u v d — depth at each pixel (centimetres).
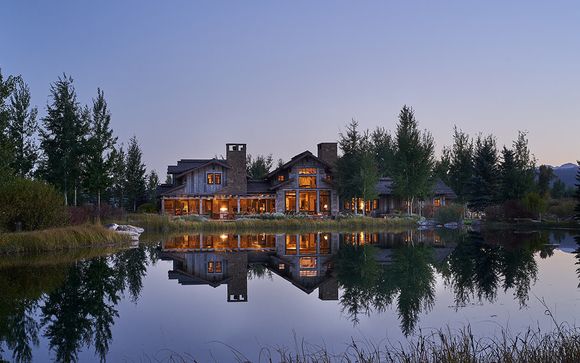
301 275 1809
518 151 5609
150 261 2167
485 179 5659
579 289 1443
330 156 5812
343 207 5612
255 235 3731
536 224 4359
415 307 1252
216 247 2820
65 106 3925
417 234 3691
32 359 858
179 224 4141
